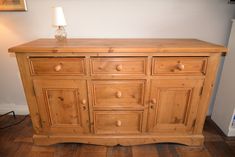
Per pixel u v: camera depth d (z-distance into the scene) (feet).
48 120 4.41
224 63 5.14
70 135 4.60
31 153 4.49
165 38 5.11
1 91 5.91
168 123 4.46
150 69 3.84
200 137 4.58
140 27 5.09
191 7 4.86
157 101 4.18
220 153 4.50
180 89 4.06
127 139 4.57
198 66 3.83
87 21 5.04
